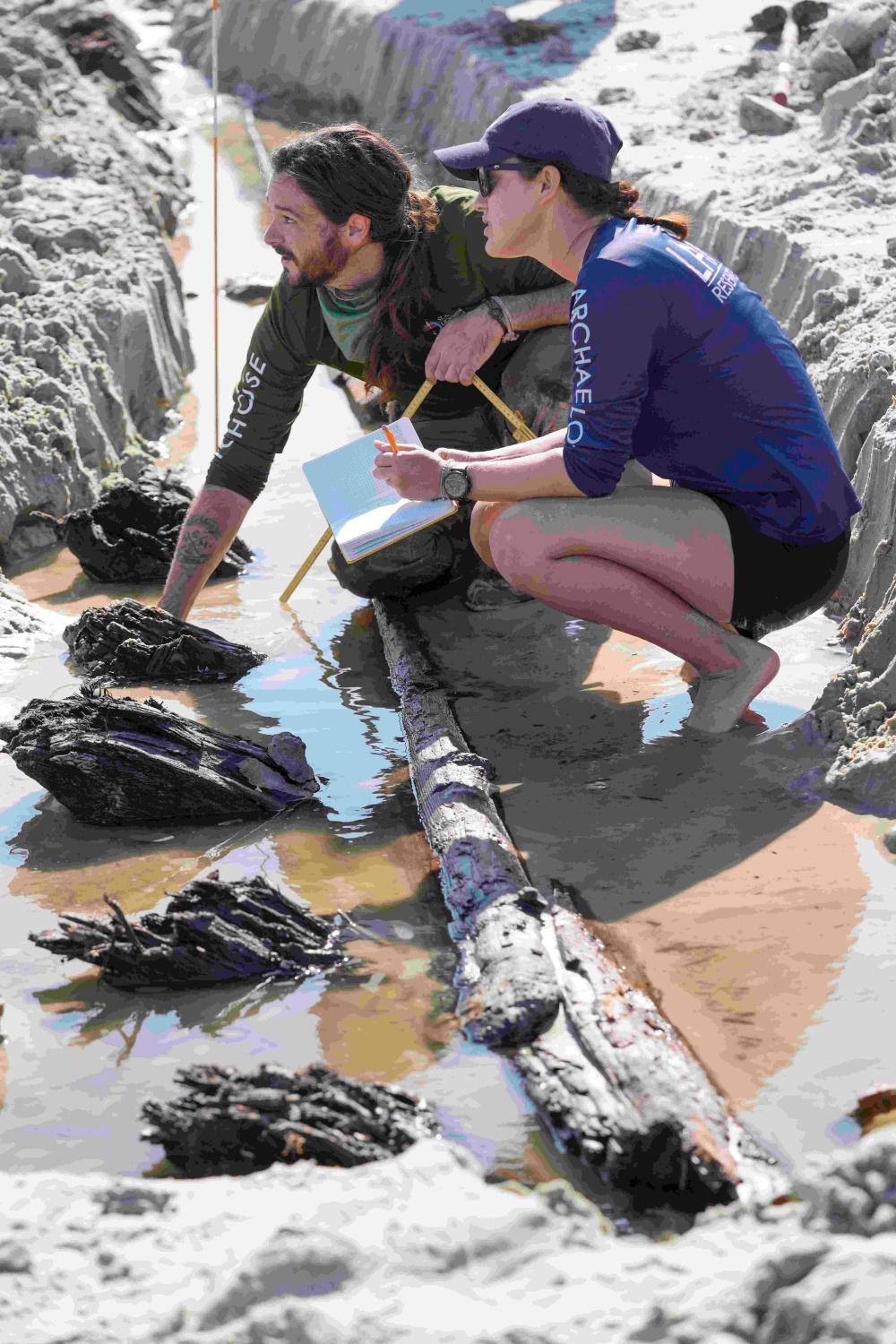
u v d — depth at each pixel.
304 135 4.01
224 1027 2.75
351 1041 2.68
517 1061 2.58
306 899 3.16
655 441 3.68
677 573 3.66
